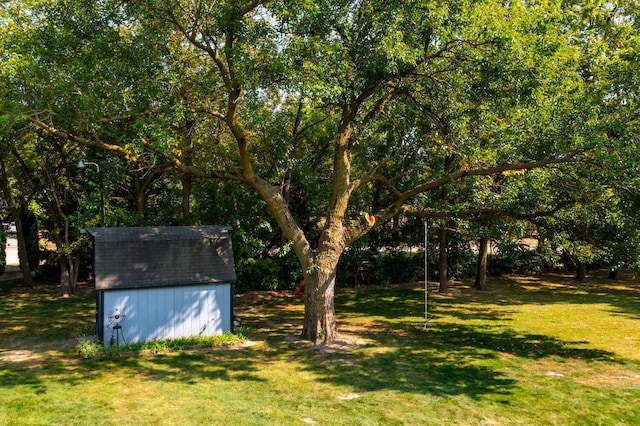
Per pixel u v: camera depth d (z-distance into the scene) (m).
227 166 18.69
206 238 15.26
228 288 14.91
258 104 13.30
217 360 12.58
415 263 27.19
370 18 12.20
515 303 21.31
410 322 17.50
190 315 14.41
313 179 21.52
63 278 22.17
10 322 17.08
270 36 12.11
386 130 20.72
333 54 11.62
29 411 9.09
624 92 12.73
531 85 11.64
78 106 12.16
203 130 18.58
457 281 27.47
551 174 13.12
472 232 17.28
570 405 9.63
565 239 14.77
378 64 11.79
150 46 12.27
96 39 11.90
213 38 12.40
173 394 10.06
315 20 12.02
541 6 12.17
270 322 17.64
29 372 11.50
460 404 9.64
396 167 21.06
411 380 11.09
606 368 12.12
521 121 12.95
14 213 23.28
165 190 25.33
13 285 24.62
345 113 14.42
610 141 10.93
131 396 9.94
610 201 12.27
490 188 16.12
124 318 13.64
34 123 11.87
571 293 23.97
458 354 13.28
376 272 25.80
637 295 23.38
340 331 15.96
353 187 14.74
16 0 14.34
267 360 12.61
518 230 15.62
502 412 9.27
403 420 8.85
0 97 11.94
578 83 13.05
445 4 11.81
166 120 11.62
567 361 12.71
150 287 13.80
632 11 20.95
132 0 11.47
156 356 12.91
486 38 11.66
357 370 11.79
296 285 23.67
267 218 22.73
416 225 26.16
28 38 12.05
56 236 22.14
